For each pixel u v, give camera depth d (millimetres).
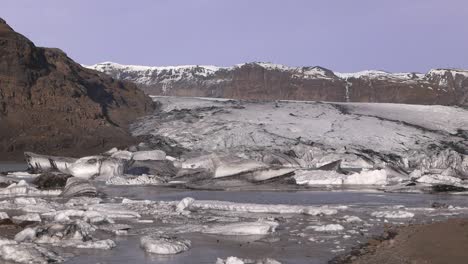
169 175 57531
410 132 97875
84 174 52812
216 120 100312
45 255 15680
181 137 91688
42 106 97438
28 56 102562
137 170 57750
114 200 34250
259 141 88688
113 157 55781
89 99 104688
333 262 15375
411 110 116562
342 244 18141
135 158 61531
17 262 15039
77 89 105625
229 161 50969
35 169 55938
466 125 108562
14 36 103812
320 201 34562
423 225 21719
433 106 119375
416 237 18547
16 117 93062
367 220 24453
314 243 18297
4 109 93875
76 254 16344
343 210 28562
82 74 117875
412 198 36656
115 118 107875
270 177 49719
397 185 48094
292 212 27172
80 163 53312
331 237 19516
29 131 90562
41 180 43250
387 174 55125
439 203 32625
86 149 87312
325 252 16766
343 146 88375
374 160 77250
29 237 18000
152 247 16781
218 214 26266
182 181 52094
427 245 16953
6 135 88688
